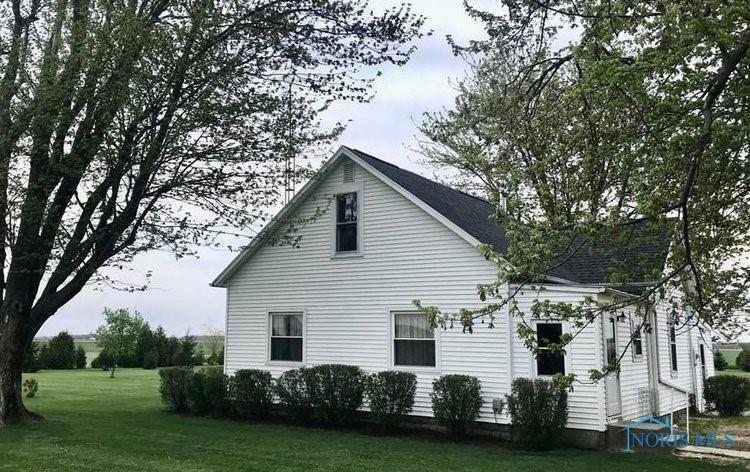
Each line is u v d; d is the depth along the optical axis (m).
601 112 8.68
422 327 14.93
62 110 12.23
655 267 8.46
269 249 17.77
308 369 15.37
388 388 14.09
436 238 14.95
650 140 7.20
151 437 13.22
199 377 17.20
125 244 13.81
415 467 10.21
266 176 14.02
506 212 9.05
